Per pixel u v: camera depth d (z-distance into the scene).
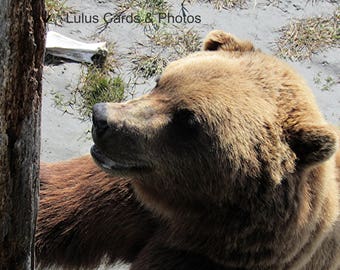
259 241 4.80
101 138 4.59
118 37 9.09
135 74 8.74
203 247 5.00
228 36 5.14
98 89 8.40
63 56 8.68
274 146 4.57
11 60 3.53
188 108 4.58
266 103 4.63
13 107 3.70
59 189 5.61
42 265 5.72
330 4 9.90
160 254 5.24
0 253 4.31
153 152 4.68
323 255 5.39
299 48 9.28
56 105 8.26
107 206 5.48
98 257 5.79
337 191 5.14
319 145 4.50
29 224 4.36
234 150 4.55
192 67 4.71
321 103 8.66
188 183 4.75
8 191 4.02
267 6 9.75
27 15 3.46
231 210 4.76
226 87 4.60
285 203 4.66
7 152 3.85
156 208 5.09
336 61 9.20
